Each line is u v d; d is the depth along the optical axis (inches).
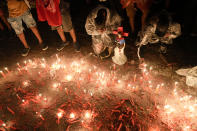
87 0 348.8
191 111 167.6
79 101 188.9
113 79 202.2
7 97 201.9
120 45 199.9
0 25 307.4
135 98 185.5
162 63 223.3
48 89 205.0
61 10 213.8
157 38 207.9
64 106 186.1
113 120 169.8
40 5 215.3
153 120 166.2
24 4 220.2
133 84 200.1
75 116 176.1
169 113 168.4
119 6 271.4
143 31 201.6
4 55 265.7
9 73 231.9
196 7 240.5
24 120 177.8
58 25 224.4
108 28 193.5
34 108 186.9
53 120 175.0
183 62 221.5
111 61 233.3
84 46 265.1
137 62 227.8
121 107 179.3
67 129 166.2
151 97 184.9
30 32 308.3
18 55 264.2
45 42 281.7
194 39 252.5
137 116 170.7
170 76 205.8
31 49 271.7
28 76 224.2
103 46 224.7
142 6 220.5
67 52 258.7
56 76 219.1
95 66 228.4
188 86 192.2
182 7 259.4
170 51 237.8
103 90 196.4
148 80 203.0
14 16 222.4
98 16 182.2
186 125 159.9
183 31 262.8
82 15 335.3
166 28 190.4
